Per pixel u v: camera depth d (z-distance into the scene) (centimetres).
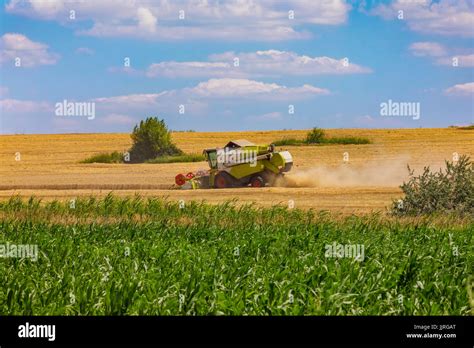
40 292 1767
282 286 1766
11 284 1744
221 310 1650
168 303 1653
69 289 1783
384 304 1709
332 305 1656
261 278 1862
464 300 1731
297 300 1681
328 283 1791
